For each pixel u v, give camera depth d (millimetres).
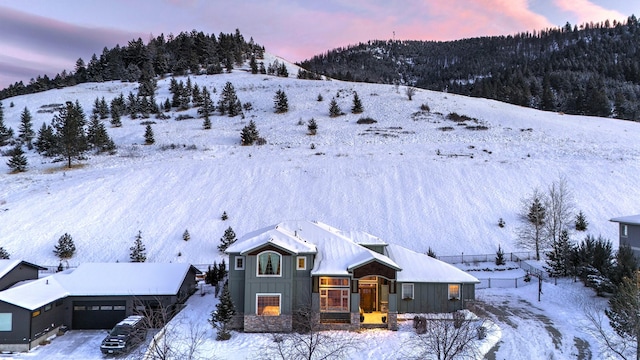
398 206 49875
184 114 95500
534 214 42938
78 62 162000
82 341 23047
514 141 71375
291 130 80562
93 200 50281
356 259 23766
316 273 22906
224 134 79688
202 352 19531
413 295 25594
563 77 161625
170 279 27500
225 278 33938
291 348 19094
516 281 32750
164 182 55562
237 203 50469
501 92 136250
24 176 59062
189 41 165500
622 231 32875
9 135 81562
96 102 97875
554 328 22578
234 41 169750
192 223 46125
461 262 39781
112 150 71250
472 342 20094
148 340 22219
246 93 108375
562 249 34906
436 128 79438
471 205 49688
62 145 63375
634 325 16438
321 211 48844
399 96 101938
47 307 23375
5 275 25031
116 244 41812
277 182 55438
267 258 22891
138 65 145625
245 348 20047
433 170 58125
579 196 50188
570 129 78125
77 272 27516
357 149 68500
